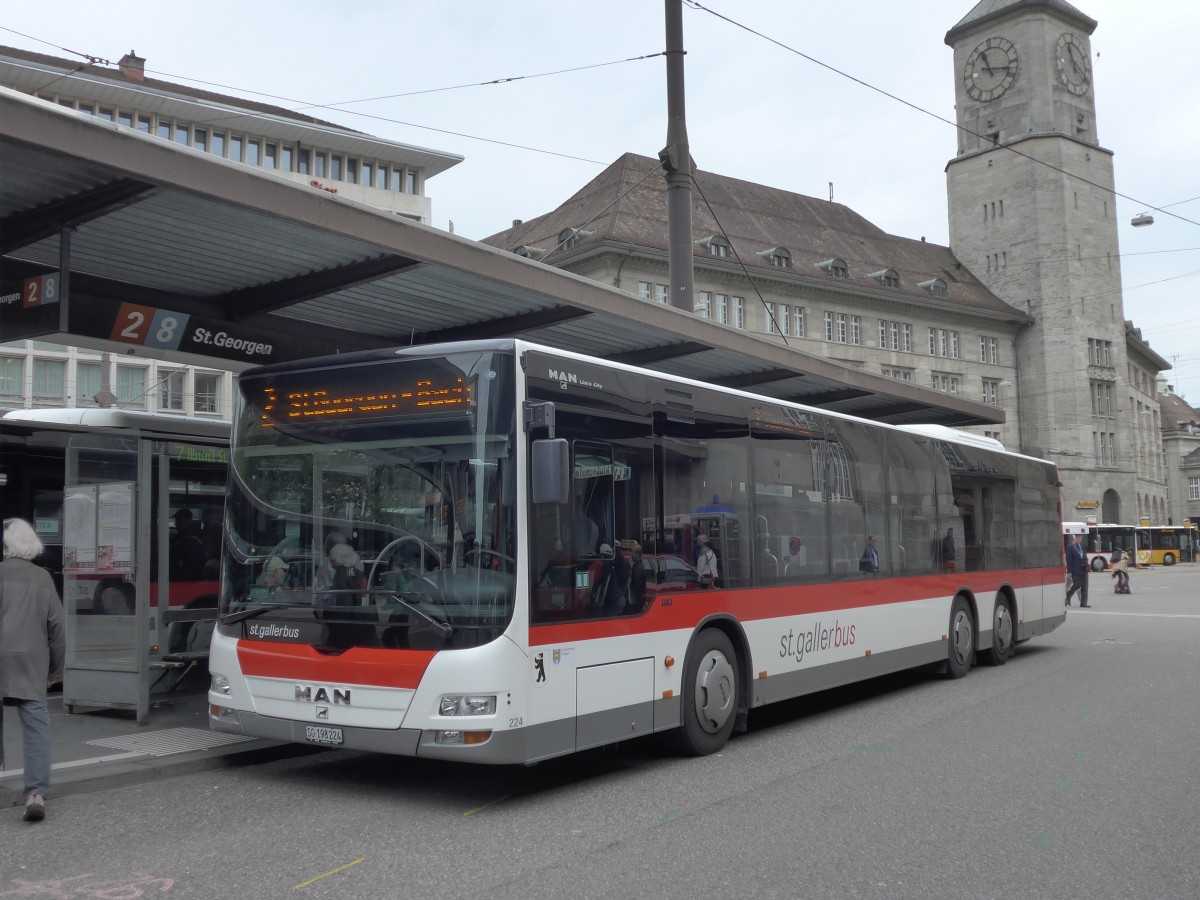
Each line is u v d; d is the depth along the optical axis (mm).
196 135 54938
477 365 7000
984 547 14445
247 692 7406
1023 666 14773
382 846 6008
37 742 6566
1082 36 83438
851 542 11047
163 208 8102
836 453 10969
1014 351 81500
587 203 65938
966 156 84625
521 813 6777
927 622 12602
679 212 14781
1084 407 79938
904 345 74125
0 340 8570
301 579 7309
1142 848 6008
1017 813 6750
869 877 5465
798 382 16078
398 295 10570
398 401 7211
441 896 5145
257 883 5355
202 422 10164
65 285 7898
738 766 8219
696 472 8734
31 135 6547
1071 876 5508
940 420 19953
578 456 7445
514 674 6699
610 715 7520
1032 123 81312
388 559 7000
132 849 5949
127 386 48125
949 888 5305
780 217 72188
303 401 7570
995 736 9422
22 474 11977
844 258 72500
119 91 51031
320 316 11312
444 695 6617
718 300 62375
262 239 8812
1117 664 14969
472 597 6719
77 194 7734
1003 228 82625
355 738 6875
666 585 8234
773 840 6133
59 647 6688
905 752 8742
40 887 5301
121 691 9414
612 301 11070
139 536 9352
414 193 62625
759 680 9289
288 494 7508
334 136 58656
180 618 10023
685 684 8391
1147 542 73875
